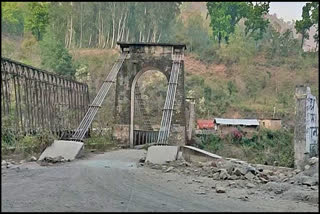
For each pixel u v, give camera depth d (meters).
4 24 53.34
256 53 69.12
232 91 60.62
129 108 30.09
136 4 71.25
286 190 11.05
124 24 68.19
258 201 9.70
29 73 21.25
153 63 30.16
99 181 12.11
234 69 66.38
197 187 11.52
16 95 19.64
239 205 9.08
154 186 11.49
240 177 13.15
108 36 66.31
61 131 24.73
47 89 23.55
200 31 76.94
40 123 22.16
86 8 65.75
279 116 49.81
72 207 8.55
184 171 14.68
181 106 29.11
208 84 61.69
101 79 52.66
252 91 61.16
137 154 21.95
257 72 64.75
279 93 59.31
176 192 10.62
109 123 35.72
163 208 8.57
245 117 51.69
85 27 65.75
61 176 13.02
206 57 69.25
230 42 70.50
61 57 49.41
